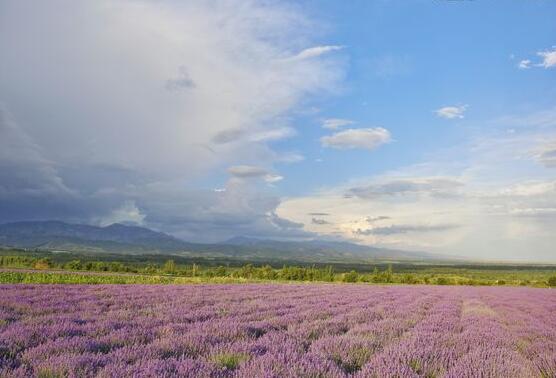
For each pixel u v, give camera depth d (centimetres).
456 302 2225
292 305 1590
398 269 15588
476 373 595
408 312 1534
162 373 505
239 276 6412
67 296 1577
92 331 827
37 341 719
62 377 501
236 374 523
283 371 542
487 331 1120
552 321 1459
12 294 1516
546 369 675
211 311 1280
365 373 567
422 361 665
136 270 6912
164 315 1136
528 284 6738
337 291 2652
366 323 1173
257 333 937
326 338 838
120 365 532
